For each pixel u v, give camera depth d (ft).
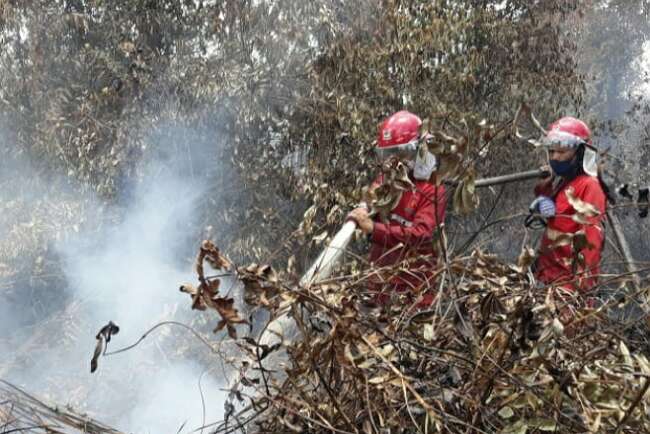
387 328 8.61
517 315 7.73
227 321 7.85
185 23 20.93
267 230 19.84
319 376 7.59
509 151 20.65
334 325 7.67
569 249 11.80
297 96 20.48
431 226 12.53
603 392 7.41
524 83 21.66
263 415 8.17
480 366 7.66
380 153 13.14
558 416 7.46
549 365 7.52
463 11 21.44
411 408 7.70
